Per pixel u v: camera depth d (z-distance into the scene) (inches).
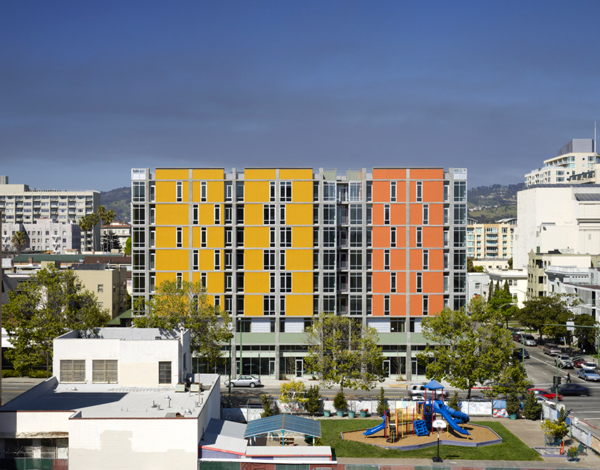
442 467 1664.6
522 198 6727.4
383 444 2105.1
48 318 2923.2
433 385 2295.8
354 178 3457.2
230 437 1776.6
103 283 4288.9
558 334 3964.1
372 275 3371.1
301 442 2112.5
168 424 1579.7
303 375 3348.9
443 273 3390.7
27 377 3184.1
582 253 5816.9
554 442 2143.2
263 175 3341.5
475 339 2613.2
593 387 3132.4
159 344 1994.3
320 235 3326.8
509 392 2546.8
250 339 3321.9
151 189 3368.6
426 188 3383.4
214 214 3331.7
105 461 1566.2
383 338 3348.9
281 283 3341.5
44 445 1653.5
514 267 7022.6
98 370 1996.8
